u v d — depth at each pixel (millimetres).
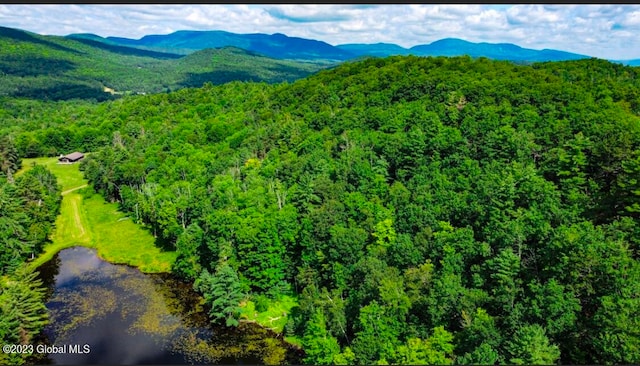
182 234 109188
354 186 103188
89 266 114438
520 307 57156
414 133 107750
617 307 50688
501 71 158250
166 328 85375
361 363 59969
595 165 83500
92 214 150375
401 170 104750
